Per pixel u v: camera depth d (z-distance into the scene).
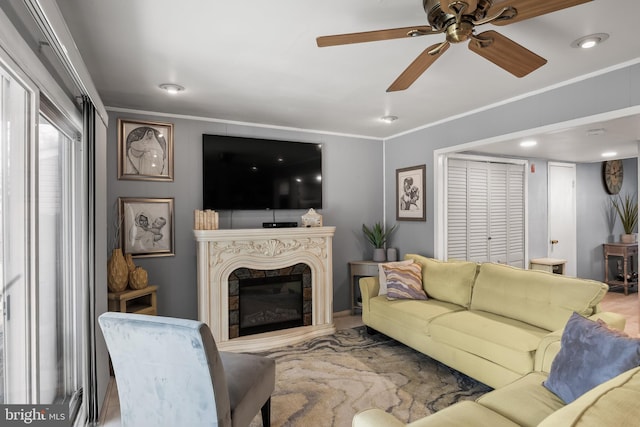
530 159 5.32
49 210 2.09
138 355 1.70
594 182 6.10
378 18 1.97
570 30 2.09
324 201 4.68
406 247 4.70
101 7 1.82
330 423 2.31
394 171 4.89
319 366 3.18
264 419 2.23
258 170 4.12
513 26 2.05
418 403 2.55
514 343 2.45
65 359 2.38
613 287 6.29
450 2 1.39
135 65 2.55
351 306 4.86
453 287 3.45
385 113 3.83
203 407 1.64
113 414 2.45
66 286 2.37
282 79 2.83
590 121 2.73
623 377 1.02
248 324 3.90
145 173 3.64
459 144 3.87
